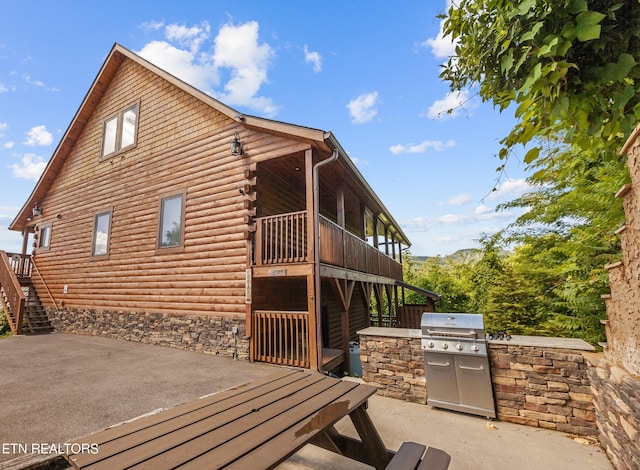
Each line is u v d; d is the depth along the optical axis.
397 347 4.03
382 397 4.02
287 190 8.32
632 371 2.08
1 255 10.68
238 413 2.06
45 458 2.53
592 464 2.51
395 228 13.43
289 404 2.23
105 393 4.08
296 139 6.07
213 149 7.23
